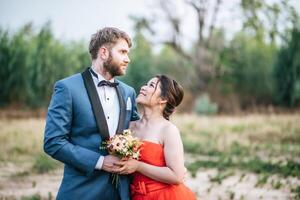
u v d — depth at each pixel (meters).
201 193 7.95
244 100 30.14
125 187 3.96
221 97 31.19
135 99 4.28
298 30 25.97
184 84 33.81
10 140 13.85
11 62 23.53
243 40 31.58
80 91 3.85
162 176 3.96
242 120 20.23
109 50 3.89
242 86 30.36
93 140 3.84
